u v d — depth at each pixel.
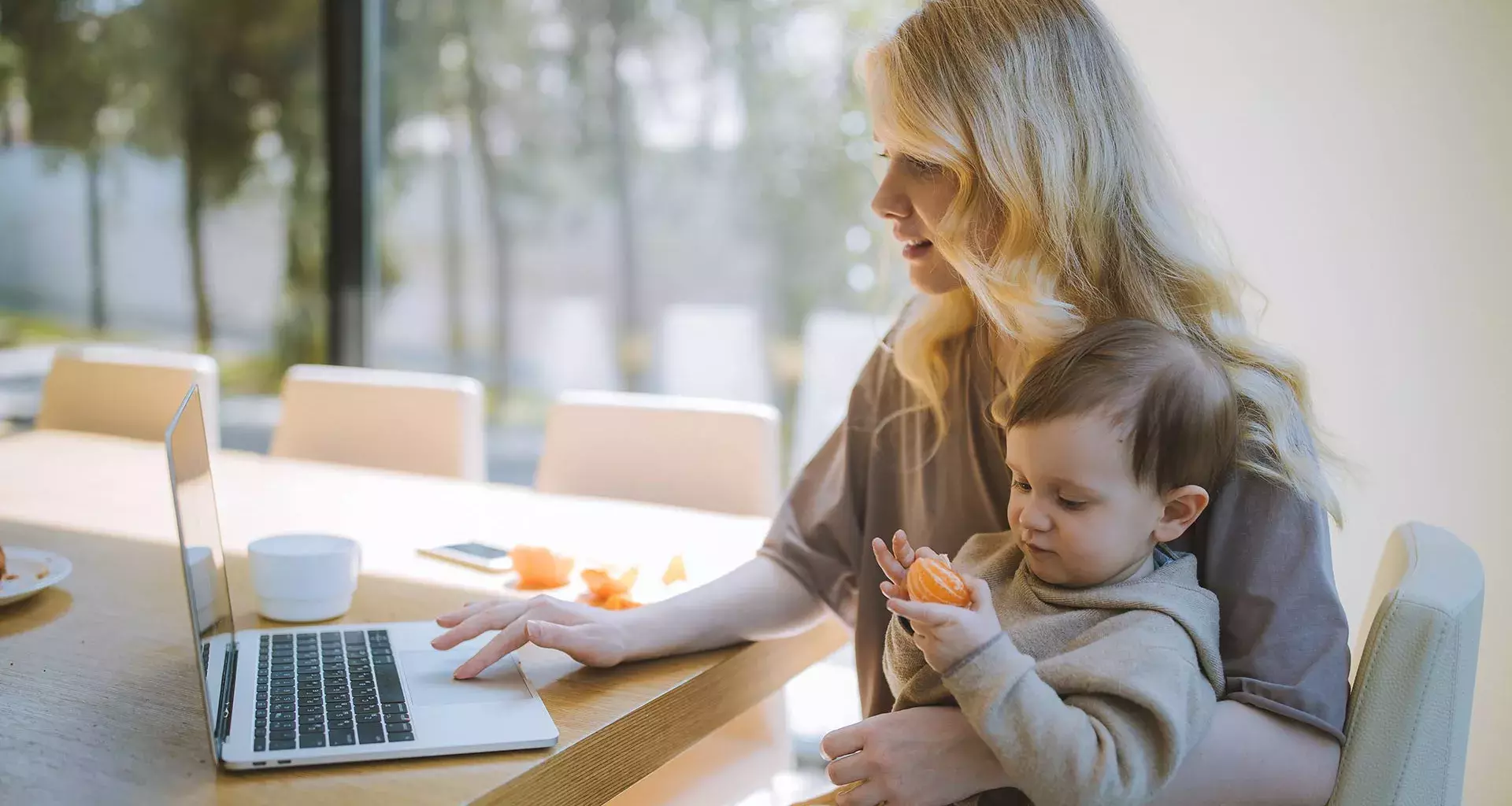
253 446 3.39
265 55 3.26
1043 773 0.81
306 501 1.81
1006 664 0.81
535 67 2.88
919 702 1.00
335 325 3.21
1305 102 1.86
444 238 3.06
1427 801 0.90
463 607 1.17
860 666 1.29
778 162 2.56
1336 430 1.87
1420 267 1.80
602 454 2.00
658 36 2.69
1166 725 0.81
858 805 0.93
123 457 2.13
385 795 0.81
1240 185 1.92
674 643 1.13
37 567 1.35
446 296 3.08
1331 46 1.83
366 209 3.16
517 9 2.89
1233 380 0.98
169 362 2.49
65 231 3.58
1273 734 0.89
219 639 0.97
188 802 0.79
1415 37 1.77
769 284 2.59
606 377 2.85
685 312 2.72
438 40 3.02
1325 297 1.87
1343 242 1.85
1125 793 0.81
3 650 1.12
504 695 0.99
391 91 3.11
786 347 2.58
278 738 0.88
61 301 3.62
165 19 3.38
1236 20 1.90
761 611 1.20
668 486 1.94
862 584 1.27
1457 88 1.75
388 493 1.88
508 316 2.99
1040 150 1.03
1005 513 1.18
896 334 1.29
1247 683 0.91
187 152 3.40
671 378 2.75
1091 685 0.84
